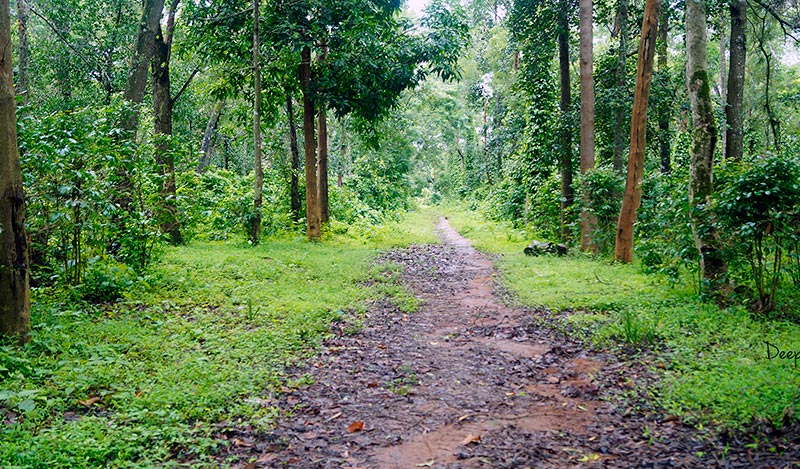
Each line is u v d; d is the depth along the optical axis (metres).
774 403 4.18
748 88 23.00
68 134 6.93
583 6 13.54
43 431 3.80
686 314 7.02
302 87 15.41
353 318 7.79
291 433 4.19
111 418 4.14
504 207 23.62
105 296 7.74
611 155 17.08
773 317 6.78
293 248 13.97
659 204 10.56
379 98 15.80
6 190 5.32
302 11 14.31
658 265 9.45
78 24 18.25
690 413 4.29
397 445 4.03
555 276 10.41
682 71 17.52
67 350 5.42
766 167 6.65
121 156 8.16
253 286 9.09
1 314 5.35
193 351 5.77
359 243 17.08
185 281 8.88
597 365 5.74
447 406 4.78
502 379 5.46
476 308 8.75
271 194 18.94
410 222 27.69
